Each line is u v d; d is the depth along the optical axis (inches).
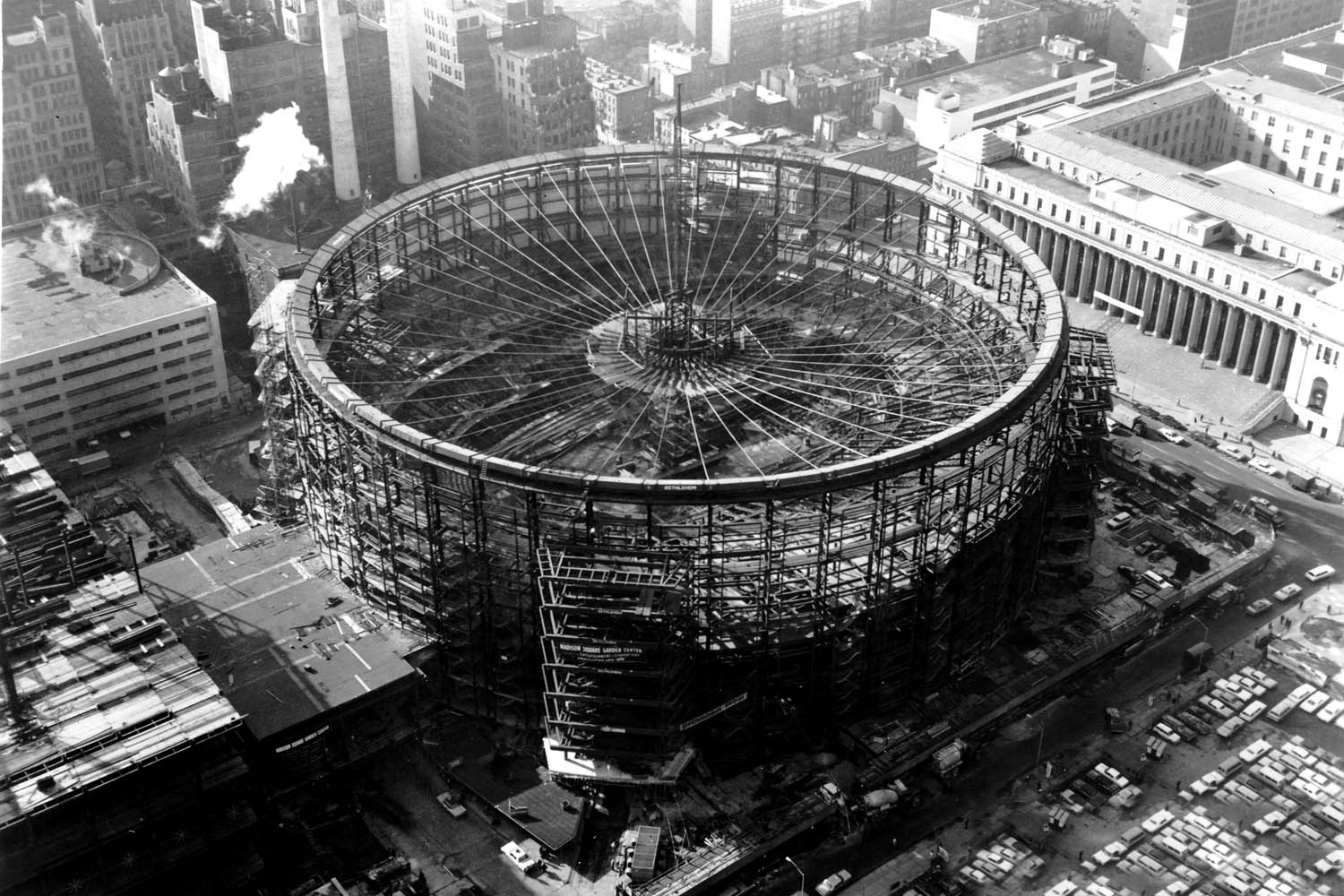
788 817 7406.5
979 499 7746.1
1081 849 7431.1
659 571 7194.9
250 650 7775.6
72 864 6638.8
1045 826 7564.0
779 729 7849.4
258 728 7273.6
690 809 7445.9
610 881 7160.4
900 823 7588.6
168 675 7032.5
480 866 7258.9
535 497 7337.6
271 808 7475.4
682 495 7106.3
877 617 7652.6
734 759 7770.7
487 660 7824.8
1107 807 7687.0
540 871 7204.7
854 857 7391.7
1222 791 7765.8
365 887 7101.4
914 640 7869.1
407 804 7598.4
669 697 7263.8
